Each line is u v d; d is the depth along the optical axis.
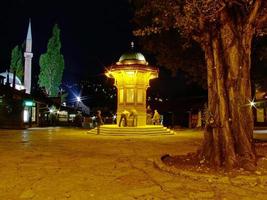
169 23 11.59
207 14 9.61
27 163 10.74
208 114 10.32
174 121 46.91
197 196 6.82
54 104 44.62
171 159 11.21
